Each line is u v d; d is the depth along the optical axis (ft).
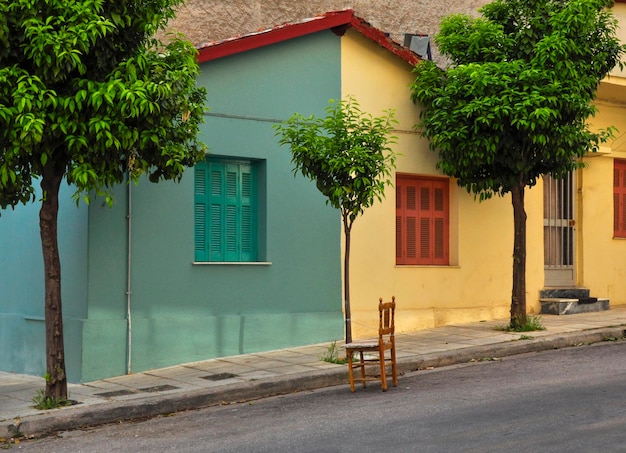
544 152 43.19
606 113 57.06
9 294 41.70
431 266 47.88
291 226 43.01
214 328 40.19
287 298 42.73
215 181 41.39
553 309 51.85
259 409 31.35
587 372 34.91
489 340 42.55
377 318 45.44
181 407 32.30
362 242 45.32
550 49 41.65
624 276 58.18
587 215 56.75
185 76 31.68
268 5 59.36
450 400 30.45
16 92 28.14
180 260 39.58
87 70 30.25
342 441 25.02
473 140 43.04
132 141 29.66
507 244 51.11
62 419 29.89
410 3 65.10
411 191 48.39
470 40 44.37
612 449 22.90
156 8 31.60
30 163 31.09
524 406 28.63
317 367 37.27
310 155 36.47
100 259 37.32
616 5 54.85
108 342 37.17
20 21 28.81
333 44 44.86
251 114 41.86
